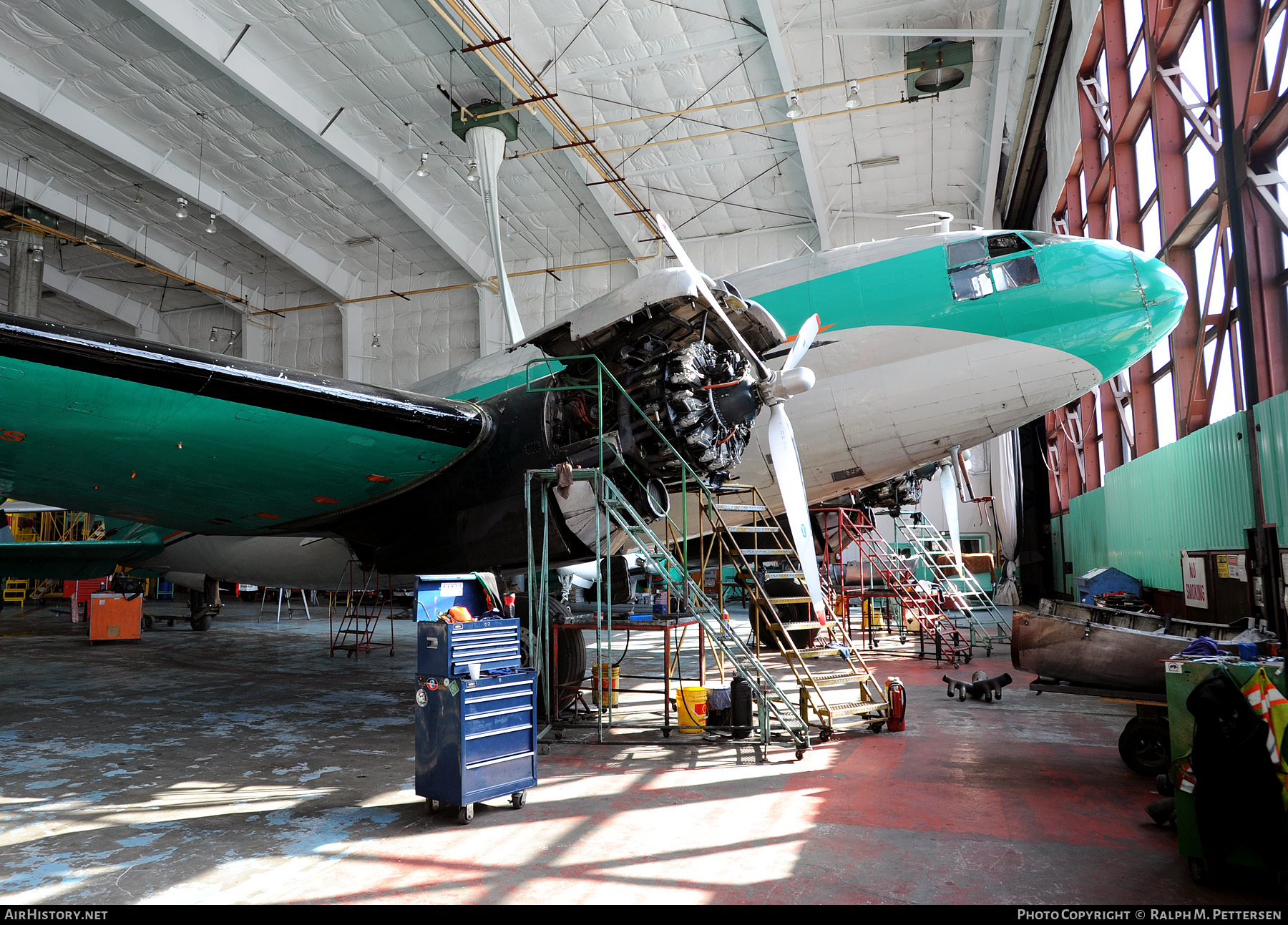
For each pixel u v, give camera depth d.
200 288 29.92
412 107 20.88
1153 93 12.17
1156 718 5.69
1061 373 7.96
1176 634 7.05
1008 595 23.86
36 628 19.92
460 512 8.46
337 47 18.83
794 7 16.97
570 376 7.66
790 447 7.15
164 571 17.73
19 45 19.36
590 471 7.07
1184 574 11.38
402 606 28.34
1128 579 13.66
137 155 22.64
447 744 4.87
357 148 22.31
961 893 3.69
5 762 6.45
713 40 18.06
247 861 4.20
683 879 3.88
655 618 7.64
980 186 23.34
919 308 8.22
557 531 7.70
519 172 23.11
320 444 7.70
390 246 28.02
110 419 7.06
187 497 9.10
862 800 5.18
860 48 18.34
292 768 6.20
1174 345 11.91
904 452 8.50
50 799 5.38
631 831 4.61
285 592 36.03
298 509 9.41
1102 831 4.54
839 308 8.48
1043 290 7.95
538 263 27.67
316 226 26.89
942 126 20.97
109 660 13.52
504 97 20.00
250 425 7.27
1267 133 8.63
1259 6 9.20
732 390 7.01
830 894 3.68
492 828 4.70
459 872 4.00
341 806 5.18
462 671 4.98
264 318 32.50
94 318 34.22
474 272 26.72
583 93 19.70
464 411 7.98
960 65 17.17
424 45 18.61
